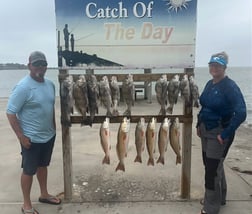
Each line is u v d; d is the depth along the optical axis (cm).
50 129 406
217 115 374
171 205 427
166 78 411
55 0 410
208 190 386
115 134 859
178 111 1059
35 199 448
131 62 421
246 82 3953
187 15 415
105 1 411
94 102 405
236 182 508
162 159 415
